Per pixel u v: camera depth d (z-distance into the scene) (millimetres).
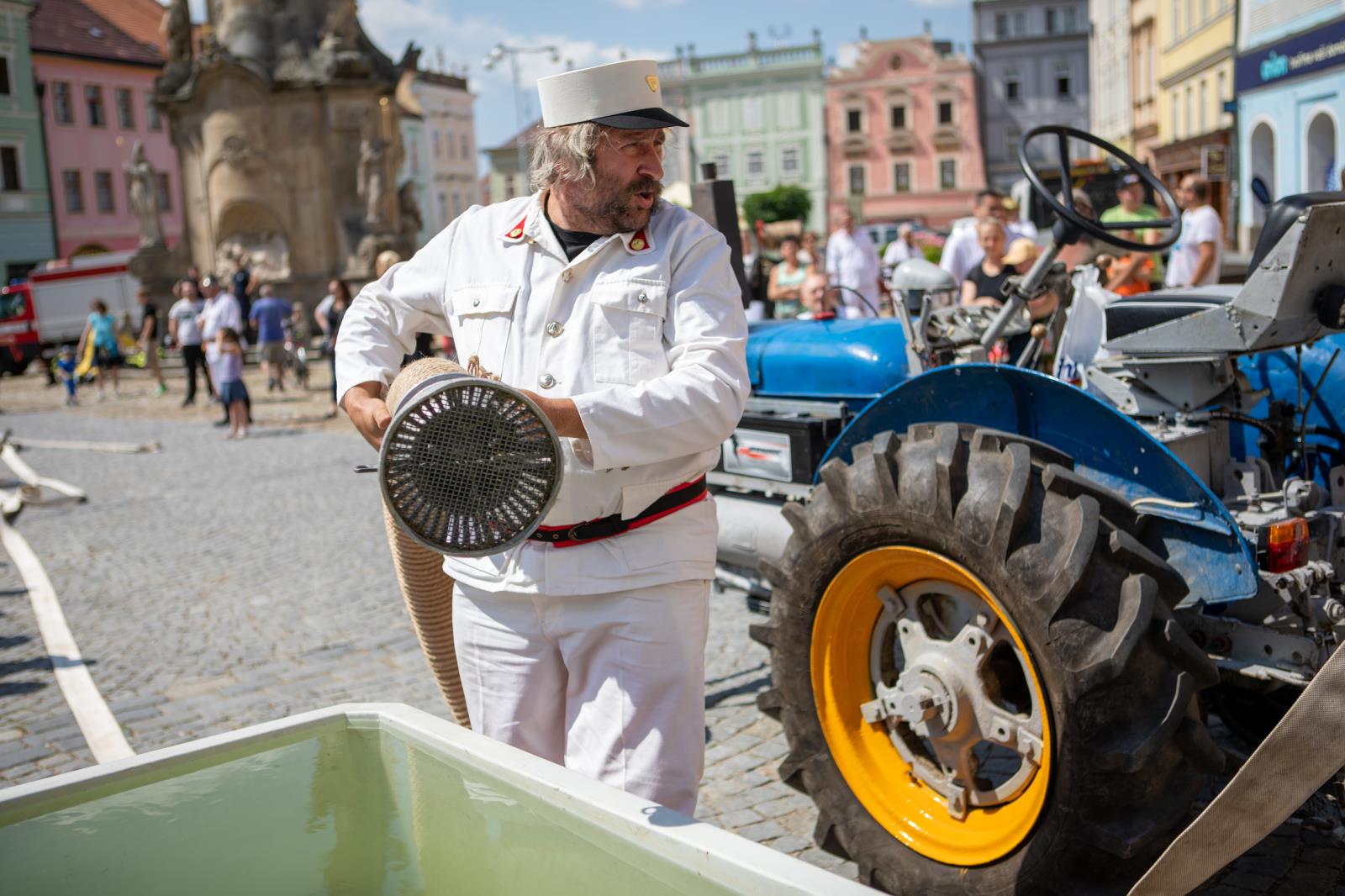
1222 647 2598
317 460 11594
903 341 3799
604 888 1477
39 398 21844
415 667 5031
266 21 26172
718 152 70312
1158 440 2650
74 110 46281
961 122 68188
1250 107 26953
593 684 2264
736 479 4125
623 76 2121
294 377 21344
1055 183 11133
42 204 44875
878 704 2834
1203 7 31656
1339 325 2547
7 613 6242
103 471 11758
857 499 2746
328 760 1760
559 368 2184
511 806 1597
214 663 5215
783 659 2998
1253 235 26438
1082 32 69375
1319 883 2795
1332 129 23469
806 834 3291
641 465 2107
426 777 1715
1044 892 2434
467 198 74938
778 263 14492
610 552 2205
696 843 1388
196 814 1638
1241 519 2602
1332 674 1649
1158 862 1821
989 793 2654
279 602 6246
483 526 1772
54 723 4531
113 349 20625
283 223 25828
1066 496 2490
